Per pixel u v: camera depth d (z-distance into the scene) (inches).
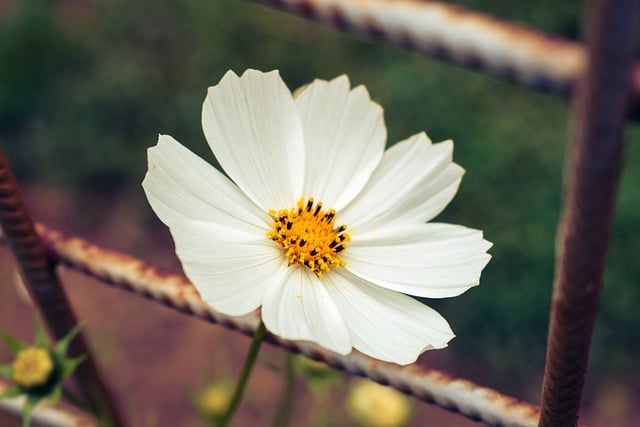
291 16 41.1
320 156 12.9
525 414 10.2
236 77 12.4
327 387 16.5
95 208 40.0
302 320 12.1
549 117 37.6
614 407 34.7
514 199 36.0
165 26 41.9
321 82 12.7
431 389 10.5
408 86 38.4
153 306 36.4
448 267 12.6
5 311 36.1
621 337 35.4
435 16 8.8
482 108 38.0
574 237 8.7
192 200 12.2
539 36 8.2
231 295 11.7
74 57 41.8
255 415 32.3
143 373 34.5
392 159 12.9
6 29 41.9
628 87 7.5
